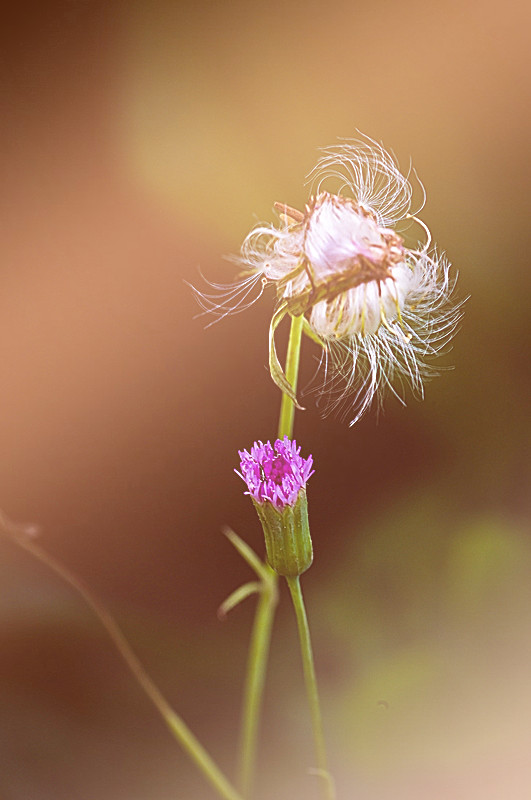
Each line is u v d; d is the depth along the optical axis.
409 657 0.41
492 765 0.39
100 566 0.43
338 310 0.34
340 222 0.34
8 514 0.44
